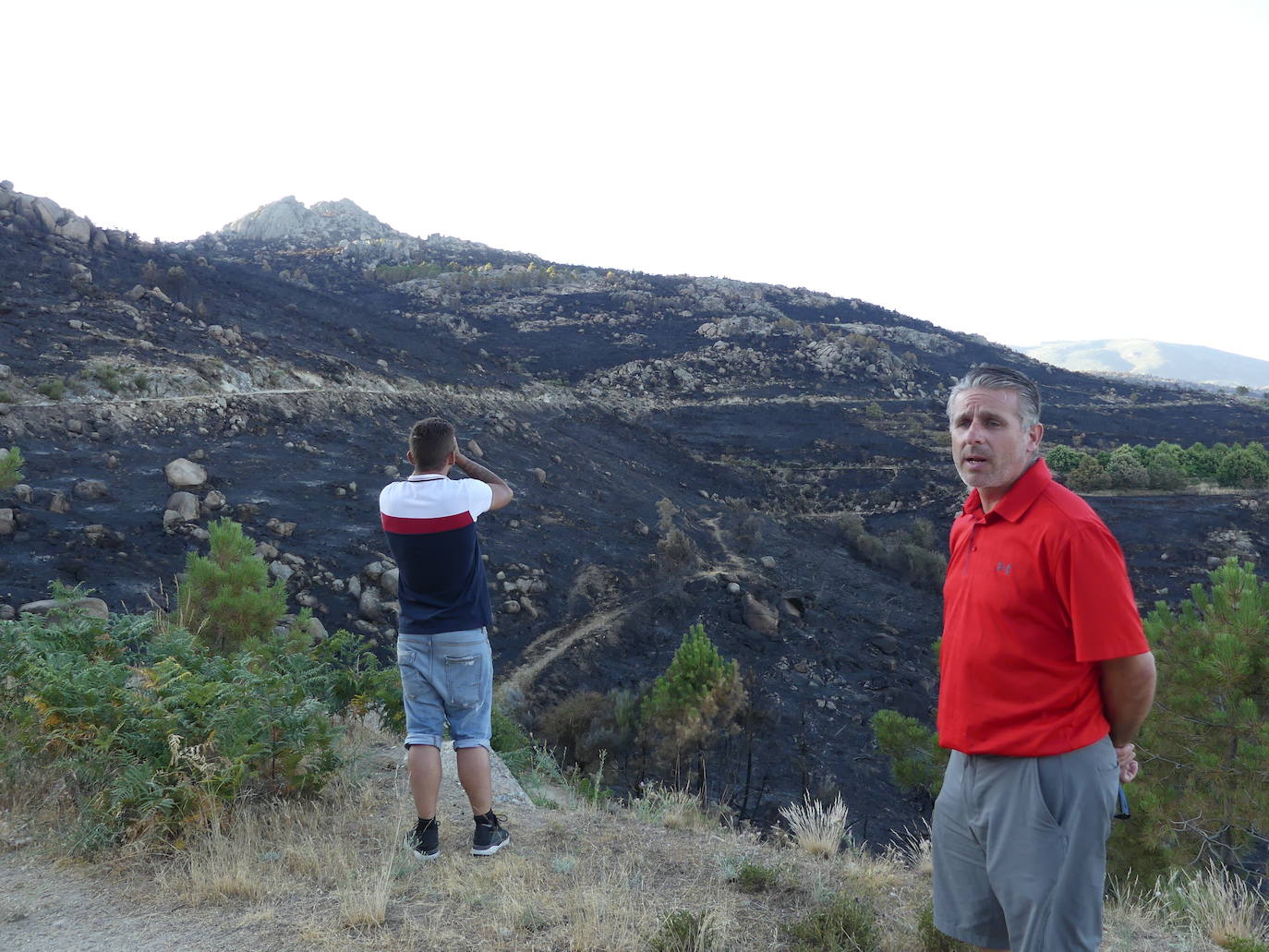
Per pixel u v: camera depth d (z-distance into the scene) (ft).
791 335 503.61
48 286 185.78
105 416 136.46
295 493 137.28
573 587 147.54
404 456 173.06
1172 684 33.63
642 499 214.28
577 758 92.43
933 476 292.40
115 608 85.92
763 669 135.85
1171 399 495.41
